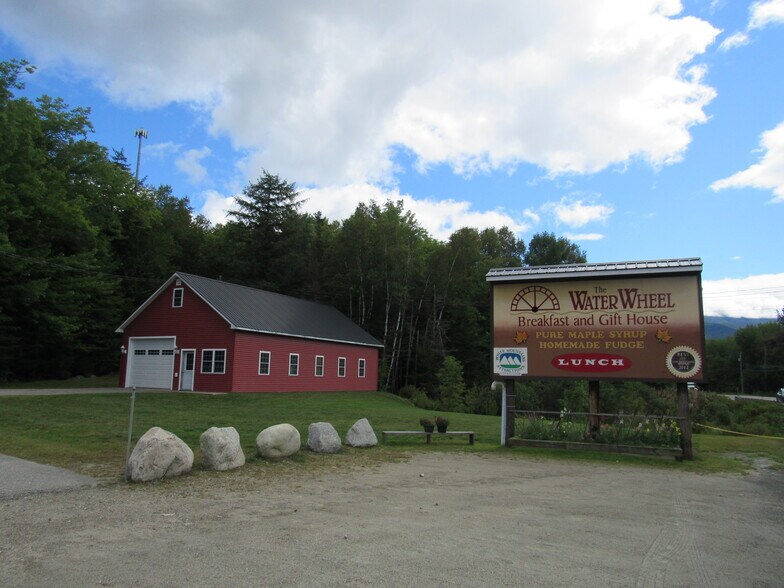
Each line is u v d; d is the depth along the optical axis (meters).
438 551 5.43
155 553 5.14
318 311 39.94
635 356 14.02
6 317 31.64
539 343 14.87
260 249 53.28
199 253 56.03
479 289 54.44
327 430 12.38
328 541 5.67
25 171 32.38
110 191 42.22
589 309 14.55
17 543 5.36
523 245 79.81
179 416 18.48
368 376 40.84
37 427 14.46
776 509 8.00
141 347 32.34
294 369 33.16
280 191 54.03
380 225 46.50
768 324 84.44
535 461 12.45
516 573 4.86
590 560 5.32
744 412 31.14
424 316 49.94
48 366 38.28
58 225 34.84
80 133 39.62
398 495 8.23
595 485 9.66
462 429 18.77
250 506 7.20
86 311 38.84
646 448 13.48
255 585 4.39
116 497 7.45
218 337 29.59
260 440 10.92
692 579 4.89
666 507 7.97
